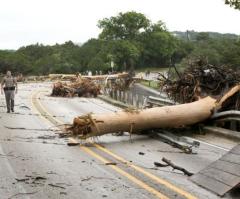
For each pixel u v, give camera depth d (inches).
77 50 4896.7
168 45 5890.8
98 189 406.6
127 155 572.4
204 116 776.3
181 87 915.4
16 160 519.2
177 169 486.0
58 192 394.6
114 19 5974.4
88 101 1524.4
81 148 609.6
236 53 1622.8
